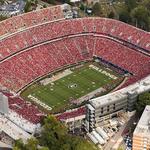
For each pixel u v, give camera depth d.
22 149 169.50
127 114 193.75
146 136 164.62
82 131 188.88
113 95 193.38
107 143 179.00
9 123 188.00
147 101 189.38
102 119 189.12
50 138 174.62
